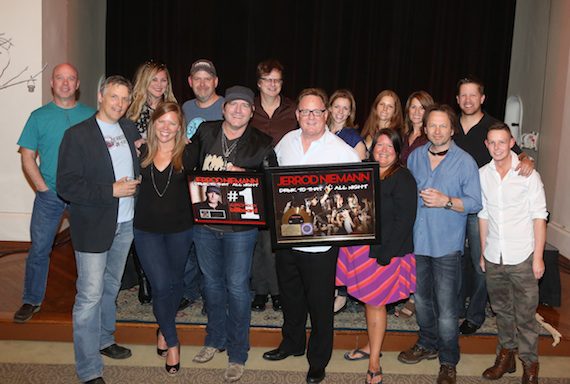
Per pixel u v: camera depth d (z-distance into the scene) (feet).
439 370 11.61
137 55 23.80
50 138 12.09
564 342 12.31
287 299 11.47
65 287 14.38
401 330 12.45
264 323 12.60
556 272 13.83
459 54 24.36
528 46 23.88
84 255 10.10
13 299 13.46
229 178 10.01
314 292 10.55
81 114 12.39
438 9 24.17
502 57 24.25
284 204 10.06
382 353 12.35
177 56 23.89
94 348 10.39
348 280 10.75
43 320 12.33
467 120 12.31
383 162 10.24
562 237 19.26
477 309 12.37
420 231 10.63
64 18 19.53
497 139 10.12
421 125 12.71
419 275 11.10
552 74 20.99
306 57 24.22
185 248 10.59
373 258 10.38
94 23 23.32
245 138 10.28
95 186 9.77
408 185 10.17
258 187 10.00
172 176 10.19
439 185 10.47
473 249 12.13
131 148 10.37
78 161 9.73
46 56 18.04
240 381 11.05
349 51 24.34
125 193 9.86
